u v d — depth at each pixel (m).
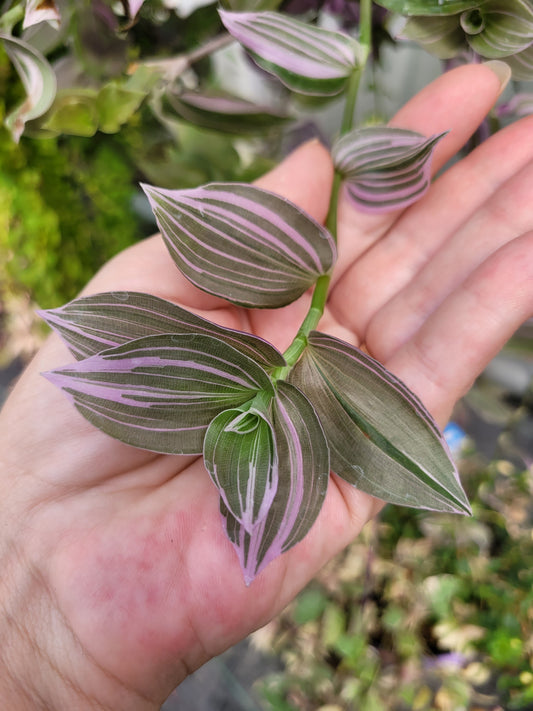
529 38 0.13
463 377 0.14
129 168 0.21
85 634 0.13
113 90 0.15
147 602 0.13
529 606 0.26
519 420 0.28
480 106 0.16
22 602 0.13
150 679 0.13
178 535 0.13
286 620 0.28
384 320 0.17
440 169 0.19
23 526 0.14
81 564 0.13
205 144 0.20
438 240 0.18
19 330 0.24
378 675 0.27
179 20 0.18
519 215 0.16
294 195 0.17
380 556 0.28
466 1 0.13
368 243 0.18
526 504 0.29
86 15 0.15
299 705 0.27
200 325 0.11
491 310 0.13
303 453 0.11
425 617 0.27
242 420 0.11
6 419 0.15
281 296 0.13
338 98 0.17
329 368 0.13
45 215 0.20
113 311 0.11
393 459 0.12
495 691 0.27
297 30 0.14
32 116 0.13
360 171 0.15
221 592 0.13
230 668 0.29
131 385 0.10
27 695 0.14
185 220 0.12
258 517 0.10
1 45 0.16
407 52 0.21
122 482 0.14
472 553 0.28
